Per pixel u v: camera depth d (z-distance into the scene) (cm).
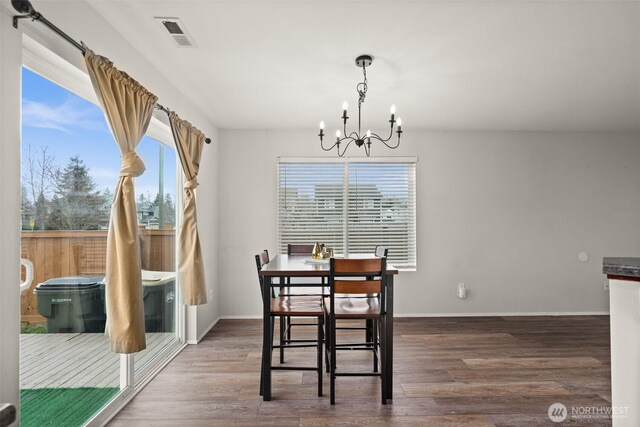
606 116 376
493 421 201
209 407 215
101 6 183
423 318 419
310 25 202
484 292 431
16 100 136
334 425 197
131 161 185
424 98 322
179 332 325
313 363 281
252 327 384
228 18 195
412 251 430
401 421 200
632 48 228
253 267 424
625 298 134
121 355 224
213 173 400
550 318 417
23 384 154
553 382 250
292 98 322
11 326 136
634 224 436
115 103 179
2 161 131
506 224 433
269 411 211
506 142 434
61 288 174
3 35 130
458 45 225
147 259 265
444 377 257
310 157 427
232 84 288
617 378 136
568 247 434
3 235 132
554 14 192
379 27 204
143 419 203
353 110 355
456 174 432
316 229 428
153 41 220
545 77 275
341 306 240
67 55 163
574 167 436
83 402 189
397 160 428
